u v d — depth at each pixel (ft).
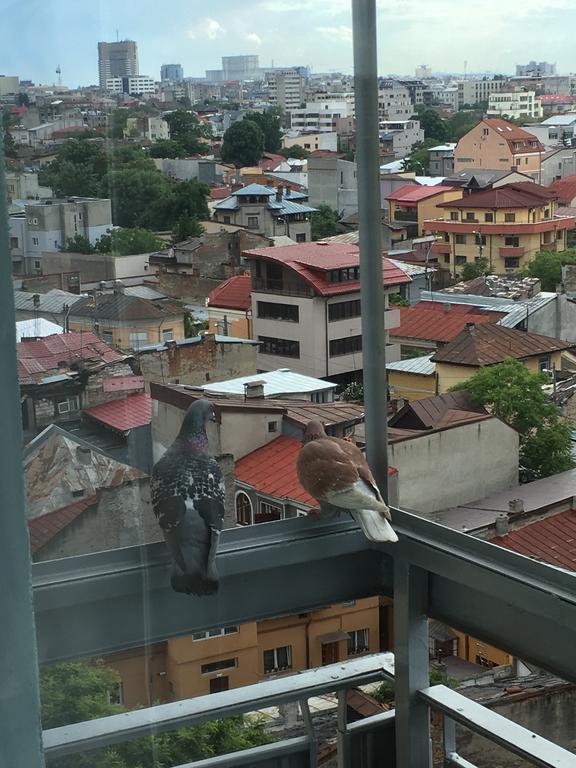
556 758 6.85
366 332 8.37
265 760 7.50
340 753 8.06
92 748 4.24
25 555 2.87
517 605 7.20
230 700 7.34
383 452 8.61
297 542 8.00
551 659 7.18
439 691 7.83
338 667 8.04
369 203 8.28
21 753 2.89
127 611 5.94
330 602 8.28
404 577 8.01
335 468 7.80
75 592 5.77
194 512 6.49
